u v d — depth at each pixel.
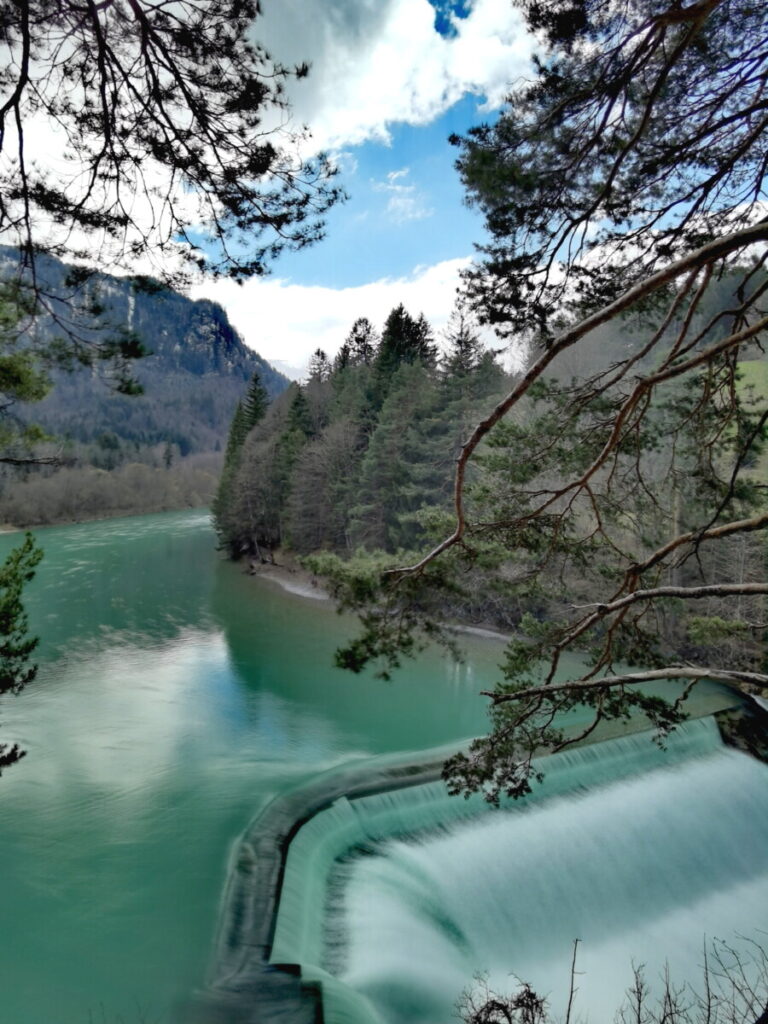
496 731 8.03
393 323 58.59
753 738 19.25
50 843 14.30
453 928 12.46
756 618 24.17
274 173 5.38
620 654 8.62
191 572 47.66
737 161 6.95
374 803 14.88
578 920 13.20
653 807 16.11
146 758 18.48
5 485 72.75
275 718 21.58
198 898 12.41
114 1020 9.77
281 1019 9.38
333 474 47.97
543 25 5.69
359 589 8.98
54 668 25.59
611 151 6.32
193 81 4.98
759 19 6.11
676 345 7.01
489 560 9.03
